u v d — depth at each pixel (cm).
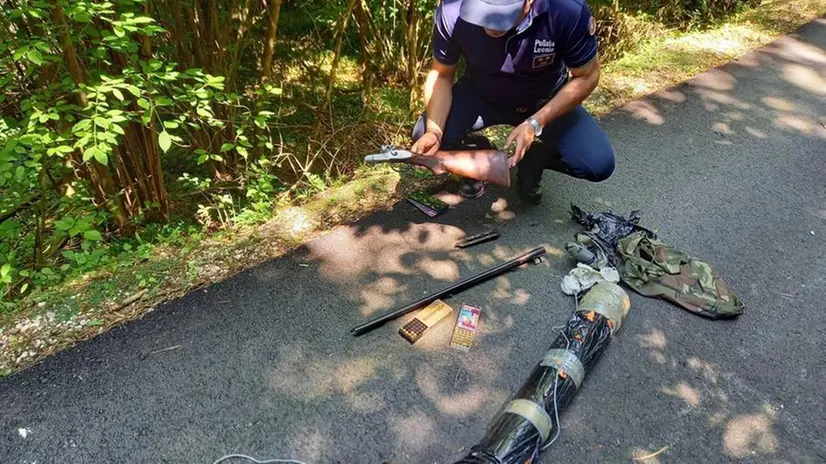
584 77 196
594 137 209
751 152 279
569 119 210
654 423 153
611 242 205
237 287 191
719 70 362
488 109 222
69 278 196
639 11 414
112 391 157
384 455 144
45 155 178
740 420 155
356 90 339
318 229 219
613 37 377
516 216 230
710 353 173
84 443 145
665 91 334
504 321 182
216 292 189
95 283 190
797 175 263
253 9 241
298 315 181
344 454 144
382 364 166
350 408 154
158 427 148
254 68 321
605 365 168
